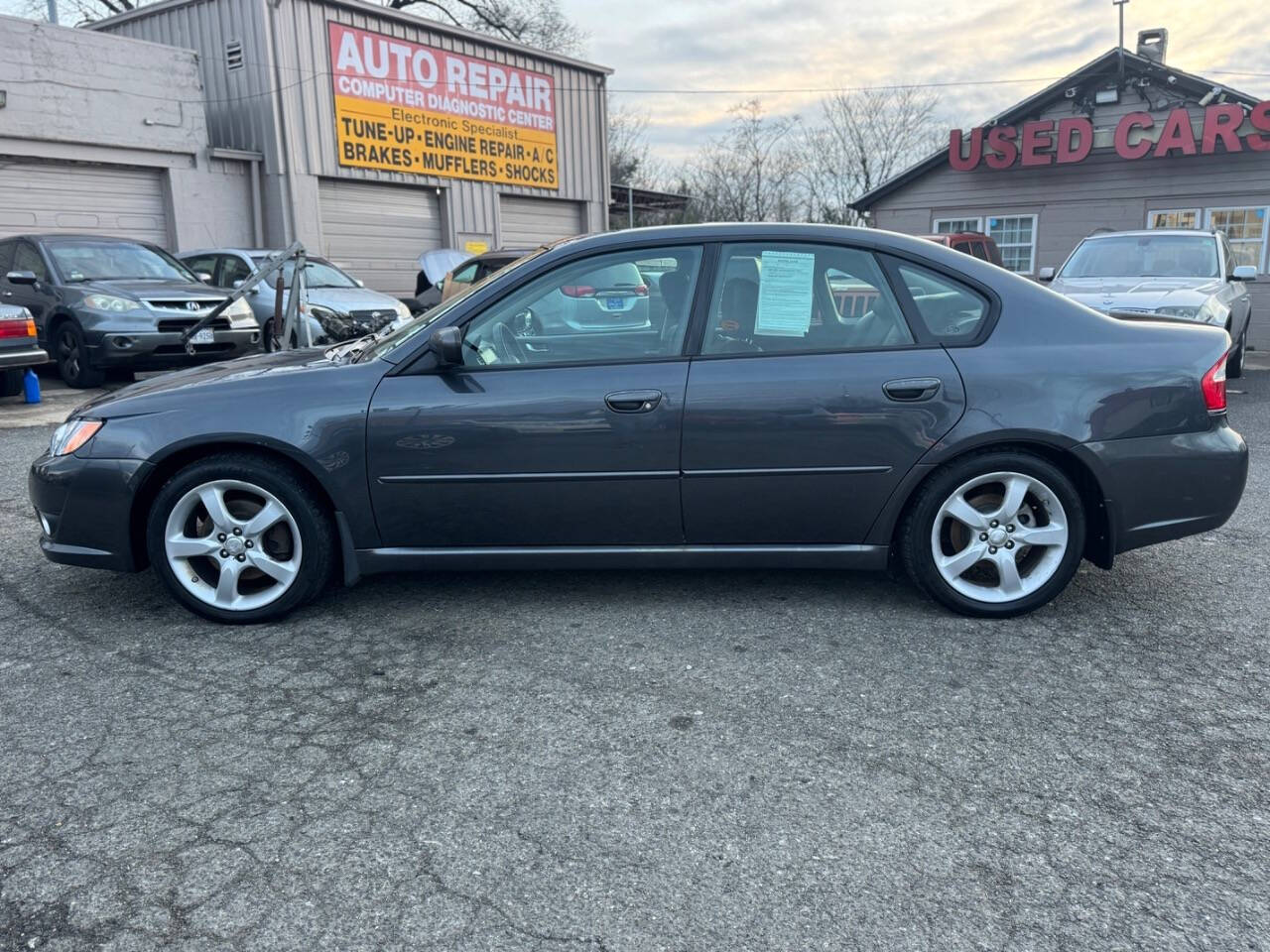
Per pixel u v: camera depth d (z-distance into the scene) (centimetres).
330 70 1692
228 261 1285
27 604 414
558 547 385
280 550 387
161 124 1502
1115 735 297
